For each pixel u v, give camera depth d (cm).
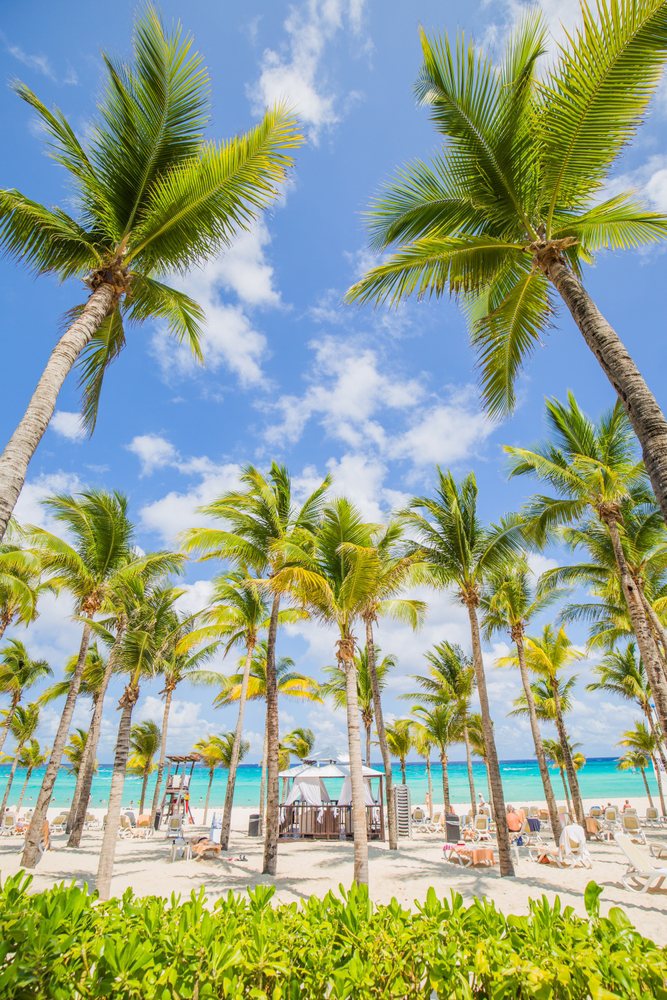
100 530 1493
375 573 1020
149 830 2178
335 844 1775
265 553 1366
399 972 242
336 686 2577
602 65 512
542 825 2359
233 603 1833
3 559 1416
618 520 1238
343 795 2141
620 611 1814
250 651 1828
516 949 248
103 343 788
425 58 612
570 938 251
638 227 677
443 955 242
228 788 1755
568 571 1585
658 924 757
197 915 288
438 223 709
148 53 617
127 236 673
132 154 662
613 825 2072
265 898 318
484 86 593
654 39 489
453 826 1783
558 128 559
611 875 1133
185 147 679
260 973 240
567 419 1426
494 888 1013
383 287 698
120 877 1148
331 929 270
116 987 226
